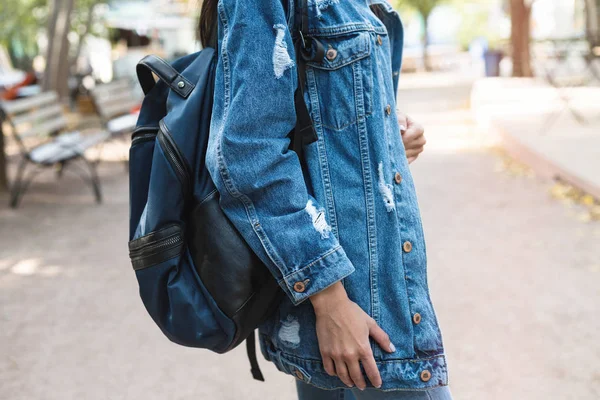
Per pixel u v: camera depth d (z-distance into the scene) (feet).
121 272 16.03
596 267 14.70
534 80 51.57
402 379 4.29
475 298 13.35
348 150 4.23
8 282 15.64
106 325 12.86
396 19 5.24
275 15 3.94
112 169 30.53
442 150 31.48
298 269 3.96
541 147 26.21
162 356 11.46
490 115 35.58
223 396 10.05
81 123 40.65
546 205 20.25
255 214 3.99
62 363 11.30
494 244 16.80
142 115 4.74
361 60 4.20
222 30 4.08
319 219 4.00
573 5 86.63
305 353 4.39
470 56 116.47
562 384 9.94
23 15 65.72
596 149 25.35
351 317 4.05
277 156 3.91
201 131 4.35
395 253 4.30
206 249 4.22
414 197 4.50
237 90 3.90
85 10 66.69
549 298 13.17
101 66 85.25
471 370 10.48
